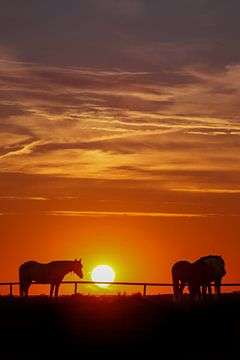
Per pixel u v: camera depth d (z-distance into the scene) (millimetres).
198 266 52062
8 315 43625
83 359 35844
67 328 40781
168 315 43625
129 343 38406
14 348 37375
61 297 54438
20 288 54562
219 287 52375
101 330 40562
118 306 45875
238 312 44406
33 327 41031
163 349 37531
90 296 50750
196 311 44688
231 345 38219
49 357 36094
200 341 38875
